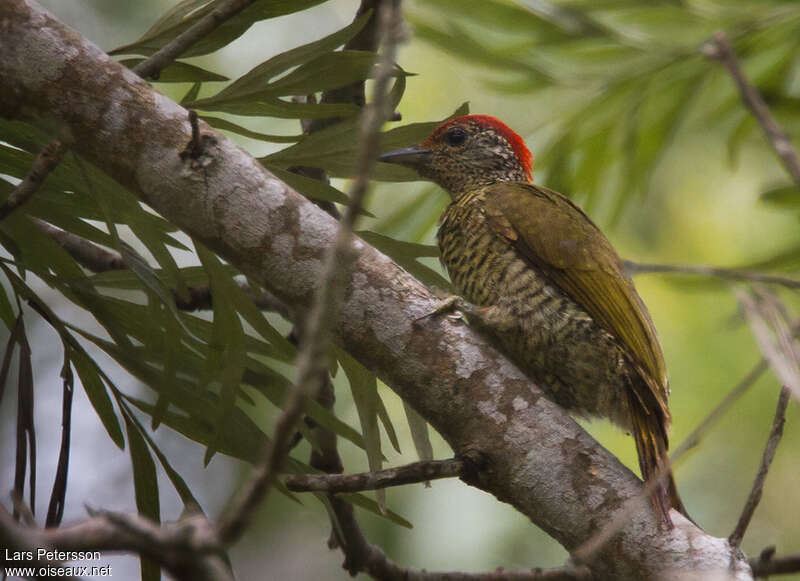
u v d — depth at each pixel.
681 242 13.93
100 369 7.36
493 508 11.63
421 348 6.39
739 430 12.84
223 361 7.30
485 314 8.91
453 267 9.51
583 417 9.10
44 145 7.14
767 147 11.84
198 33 6.93
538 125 12.77
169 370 7.13
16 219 7.23
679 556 5.77
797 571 7.23
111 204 7.20
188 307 9.12
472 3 10.87
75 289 7.35
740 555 5.75
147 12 13.29
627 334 8.66
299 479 6.34
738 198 14.10
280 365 11.62
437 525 11.51
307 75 7.28
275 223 6.38
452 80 13.58
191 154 6.39
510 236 9.05
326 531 13.21
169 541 3.67
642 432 8.42
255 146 11.62
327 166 7.64
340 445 12.02
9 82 6.48
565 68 11.30
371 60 7.21
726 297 12.77
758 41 11.12
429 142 11.04
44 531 3.78
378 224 11.27
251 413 11.70
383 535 11.42
